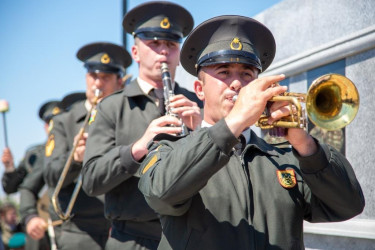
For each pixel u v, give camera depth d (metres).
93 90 5.91
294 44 4.92
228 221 2.58
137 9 4.59
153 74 4.45
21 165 8.44
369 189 4.05
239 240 2.54
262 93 2.39
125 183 4.10
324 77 2.45
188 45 2.99
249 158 2.79
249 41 2.88
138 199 4.06
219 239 2.54
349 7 4.30
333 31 4.45
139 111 4.32
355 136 4.18
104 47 5.93
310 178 2.60
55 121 5.93
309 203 2.80
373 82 4.05
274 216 2.63
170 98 4.05
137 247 4.05
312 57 4.60
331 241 4.43
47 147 5.88
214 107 2.83
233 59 2.76
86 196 5.62
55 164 5.59
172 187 2.43
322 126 2.47
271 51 3.16
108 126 4.26
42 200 7.14
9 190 8.44
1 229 10.40
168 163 2.48
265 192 2.68
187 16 4.67
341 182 2.61
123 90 4.46
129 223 4.11
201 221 2.58
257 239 2.57
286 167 2.80
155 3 4.58
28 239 7.96
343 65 4.35
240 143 2.84
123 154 3.87
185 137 2.74
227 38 2.85
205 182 2.45
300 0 4.87
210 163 2.40
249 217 2.61
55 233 6.08
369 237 3.99
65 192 5.73
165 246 2.67
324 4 4.56
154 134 3.79
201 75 2.91
